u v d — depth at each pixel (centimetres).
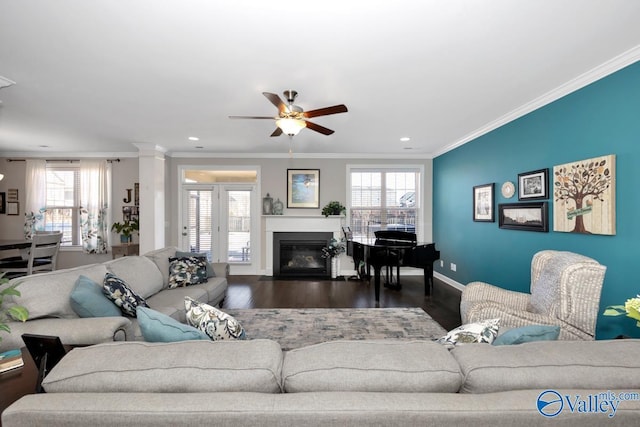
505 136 392
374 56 236
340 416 86
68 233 616
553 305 218
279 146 560
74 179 619
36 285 201
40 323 187
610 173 247
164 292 326
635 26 200
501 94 314
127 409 85
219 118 389
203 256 398
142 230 540
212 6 178
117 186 616
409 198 645
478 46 223
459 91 306
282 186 632
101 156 614
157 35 208
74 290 208
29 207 595
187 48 224
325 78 273
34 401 87
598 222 257
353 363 99
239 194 637
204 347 104
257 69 256
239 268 634
